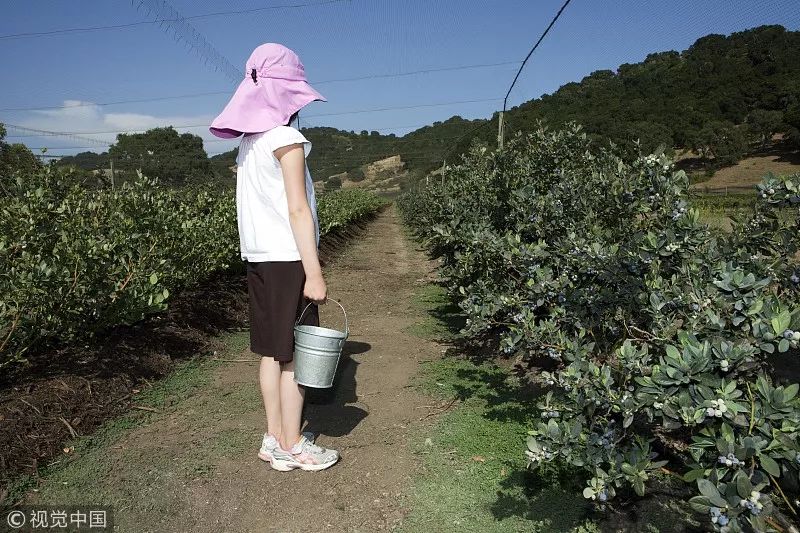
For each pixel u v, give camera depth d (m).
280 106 2.59
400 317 6.42
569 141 5.48
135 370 3.95
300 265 2.63
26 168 5.47
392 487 2.68
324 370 2.61
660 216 3.29
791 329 1.81
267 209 2.60
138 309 4.09
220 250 6.56
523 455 2.95
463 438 3.17
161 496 2.58
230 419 3.41
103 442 3.05
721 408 1.74
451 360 4.69
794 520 2.08
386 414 3.57
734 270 2.24
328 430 3.34
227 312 5.93
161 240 5.20
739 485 1.56
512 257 3.69
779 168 23.02
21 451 2.77
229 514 2.47
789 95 18.83
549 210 4.34
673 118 18.75
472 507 2.51
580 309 3.11
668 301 2.49
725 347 1.83
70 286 3.84
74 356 3.89
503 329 4.69
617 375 2.82
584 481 2.67
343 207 19.72
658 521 2.35
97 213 5.18
